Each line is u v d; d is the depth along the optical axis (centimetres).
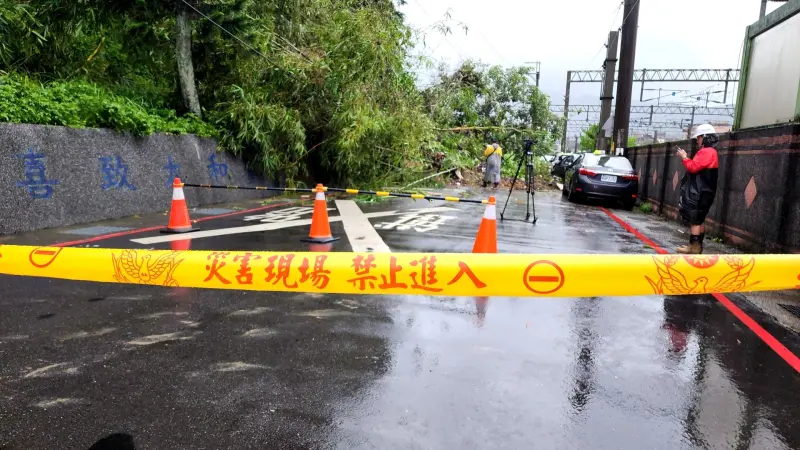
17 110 679
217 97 1139
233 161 1109
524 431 242
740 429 249
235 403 260
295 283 215
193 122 1036
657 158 1218
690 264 205
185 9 1003
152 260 222
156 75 1167
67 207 725
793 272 207
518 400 270
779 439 242
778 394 284
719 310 428
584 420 253
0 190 634
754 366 320
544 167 2138
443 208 1073
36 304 399
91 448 222
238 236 686
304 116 1205
